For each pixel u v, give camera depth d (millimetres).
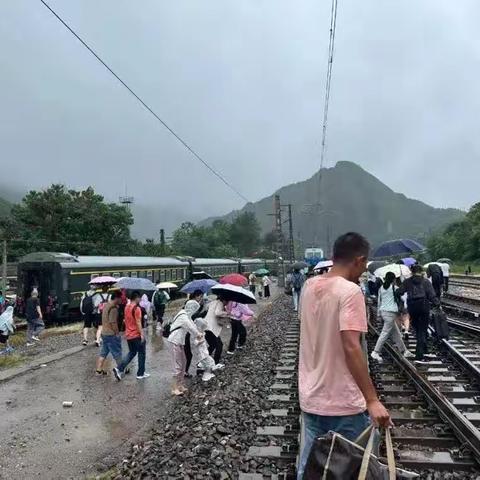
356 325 3258
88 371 11844
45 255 26109
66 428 7801
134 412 8586
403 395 8570
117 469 6168
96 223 55000
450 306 21969
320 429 3502
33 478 6023
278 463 5836
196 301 11320
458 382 9297
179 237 115062
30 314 17219
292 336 16688
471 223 91000
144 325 16172
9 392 10039
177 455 6078
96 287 16859
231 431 6855
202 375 10977
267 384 9859
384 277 11328
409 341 13828
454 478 5285
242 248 138625
